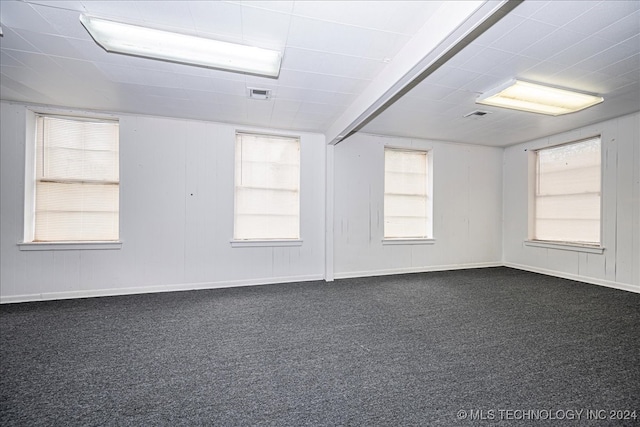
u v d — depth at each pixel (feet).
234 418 5.06
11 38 7.25
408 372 6.47
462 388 5.88
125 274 12.67
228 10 6.17
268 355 7.27
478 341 8.00
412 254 17.15
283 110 12.17
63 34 7.10
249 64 8.11
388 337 8.29
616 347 7.59
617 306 10.93
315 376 6.34
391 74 8.18
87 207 12.50
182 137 13.34
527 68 8.58
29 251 11.59
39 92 10.51
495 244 18.93
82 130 12.47
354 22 6.53
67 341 8.03
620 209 13.23
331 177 15.26
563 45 7.39
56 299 11.84
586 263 14.64
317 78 9.23
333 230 15.43
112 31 6.76
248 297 12.24
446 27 5.88
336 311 10.50
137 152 12.78
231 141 13.98
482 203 18.60
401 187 17.19
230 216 13.99
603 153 13.78
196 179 13.52
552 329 8.79
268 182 14.84
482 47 7.49
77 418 5.04
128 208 12.68
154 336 8.38
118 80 9.53
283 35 7.02
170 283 13.23
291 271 14.97
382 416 5.10
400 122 13.93
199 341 8.05
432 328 8.93
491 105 11.20
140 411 5.23
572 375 6.30
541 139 16.72
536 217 17.44
